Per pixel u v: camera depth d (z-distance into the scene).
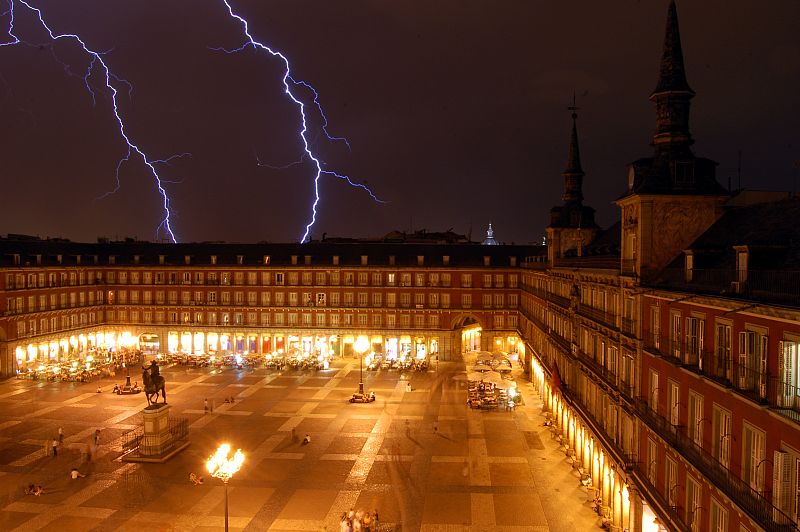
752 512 19.70
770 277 20.94
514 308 98.38
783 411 18.28
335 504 39.44
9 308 83.00
